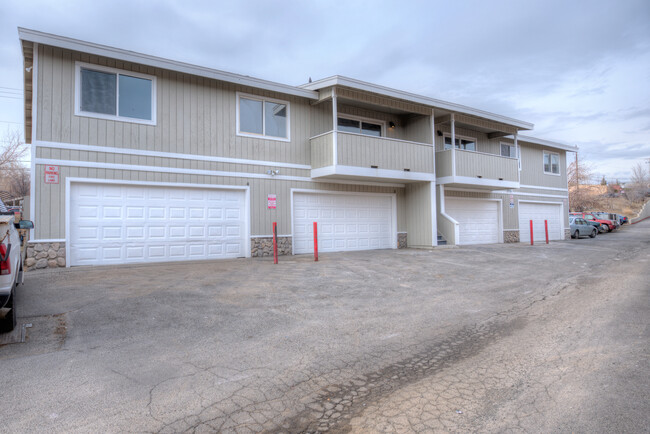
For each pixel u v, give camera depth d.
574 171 43.56
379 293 7.68
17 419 3.04
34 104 9.41
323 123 14.06
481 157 16.83
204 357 4.39
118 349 4.55
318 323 5.74
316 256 11.48
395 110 15.23
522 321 5.96
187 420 3.09
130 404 3.32
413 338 5.19
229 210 12.10
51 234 9.52
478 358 4.48
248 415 3.20
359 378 3.95
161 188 11.05
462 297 7.52
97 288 7.23
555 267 11.34
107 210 10.31
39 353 4.38
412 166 14.66
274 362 4.31
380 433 2.94
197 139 11.49
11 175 30.98
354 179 14.35
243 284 7.96
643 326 5.52
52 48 9.64
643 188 60.62
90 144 10.01
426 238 15.50
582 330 5.41
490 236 19.53
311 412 3.27
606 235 27.62
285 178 13.09
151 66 10.56
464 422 3.08
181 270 9.39
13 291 4.99
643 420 3.05
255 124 12.66
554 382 3.77
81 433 2.87
